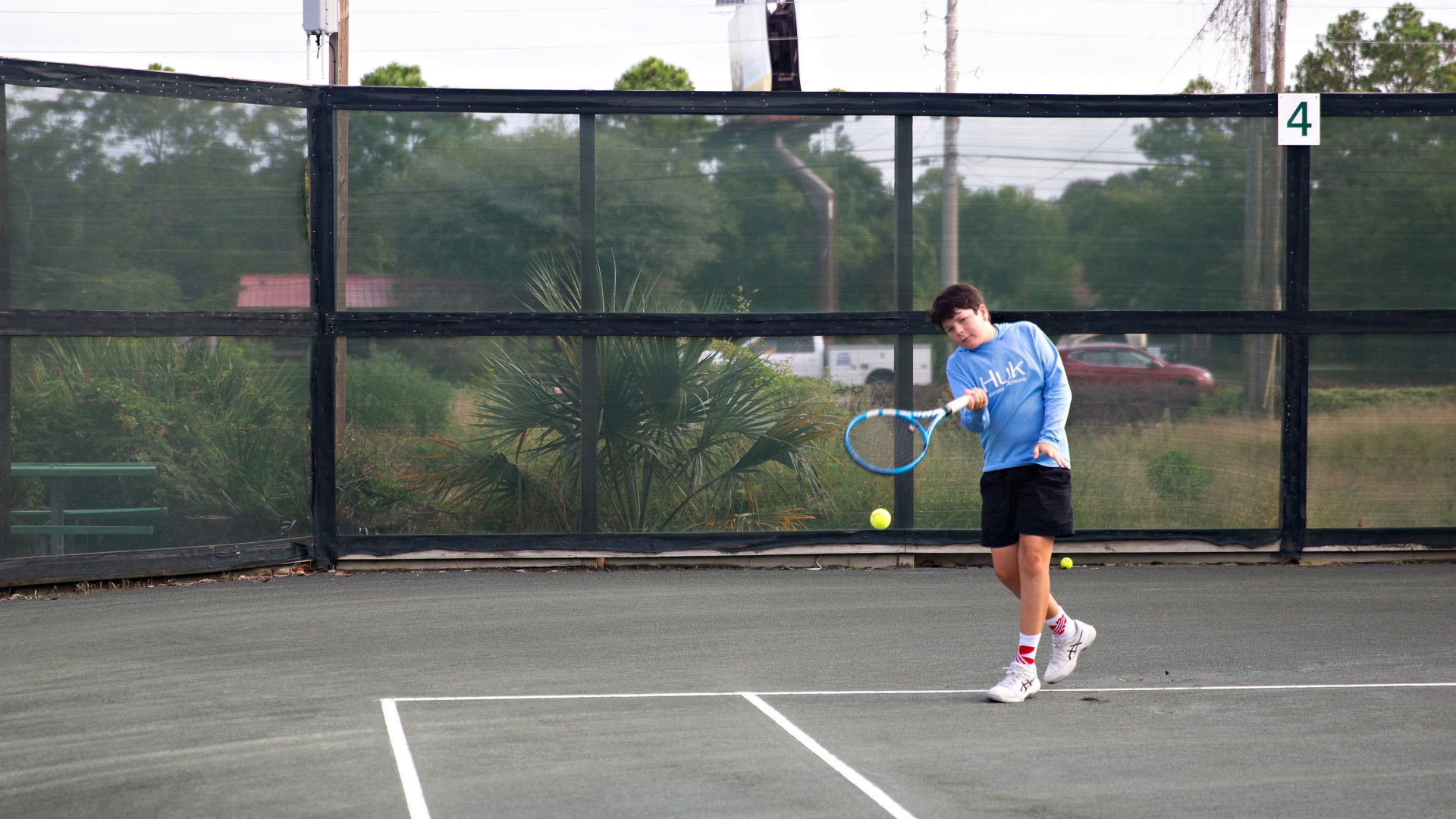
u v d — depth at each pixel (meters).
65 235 10.72
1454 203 12.52
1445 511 12.63
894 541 12.50
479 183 12.25
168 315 11.20
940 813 5.28
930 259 12.52
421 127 12.15
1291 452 12.57
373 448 12.17
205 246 11.40
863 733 6.55
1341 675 7.95
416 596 10.88
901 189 12.48
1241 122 12.52
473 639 9.11
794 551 12.44
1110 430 12.59
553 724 6.73
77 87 10.73
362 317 12.09
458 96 12.18
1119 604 10.51
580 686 7.66
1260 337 12.59
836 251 12.50
